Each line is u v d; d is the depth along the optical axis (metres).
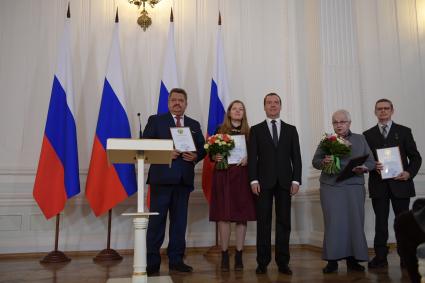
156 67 6.09
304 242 6.05
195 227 5.89
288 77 6.41
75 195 5.38
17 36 5.80
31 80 5.76
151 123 4.18
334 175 3.99
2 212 5.43
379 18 6.66
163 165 3.93
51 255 4.82
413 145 4.27
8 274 3.91
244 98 6.32
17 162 5.59
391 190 4.10
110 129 5.29
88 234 5.60
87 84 5.88
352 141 4.11
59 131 5.12
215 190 4.05
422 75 6.65
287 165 3.99
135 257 2.60
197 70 6.23
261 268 3.84
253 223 6.03
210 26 6.38
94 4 6.07
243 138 4.11
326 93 5.94
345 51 6.10
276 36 6.59
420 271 1.80
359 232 3.86
